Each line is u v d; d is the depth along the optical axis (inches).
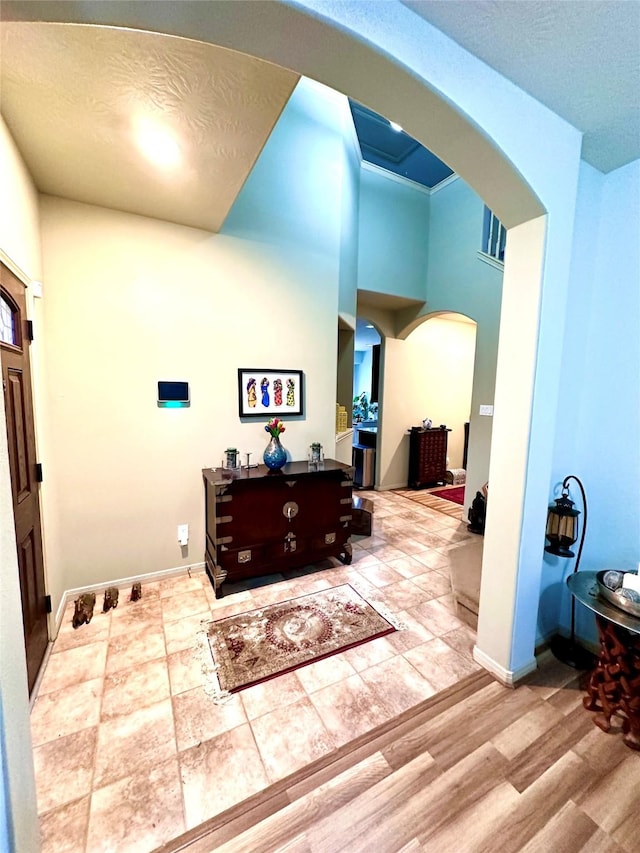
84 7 31.6
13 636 32.0
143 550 100.2
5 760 29.4
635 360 69.1
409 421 216.2
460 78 45.7
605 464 74.3
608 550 74.9
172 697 63.4
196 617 85.9
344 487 109.3
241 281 105.9
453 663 72.6
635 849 42.4
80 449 90.4
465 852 42.2
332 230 120.6
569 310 70.6
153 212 90.3
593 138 62.4
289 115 109.0
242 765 51.9
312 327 118.6
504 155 51.8
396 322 206.4
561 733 57.5
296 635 79.9
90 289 88.1
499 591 68.4
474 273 161.8
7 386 58.6
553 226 59.2
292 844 42.9
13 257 61.9
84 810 46.2
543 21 41.7
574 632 78.1
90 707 61.2
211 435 105.9
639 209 67.5
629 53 45.7
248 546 96.8
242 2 32.2
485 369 154.6
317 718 59.6
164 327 97.1
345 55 39.2
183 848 42.6
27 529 65.9
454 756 53.5
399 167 202.4
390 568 112.7
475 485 158.1
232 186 77.7
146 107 55.4
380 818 45.5
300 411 118.3
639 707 55.6
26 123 58.7
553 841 43.3
